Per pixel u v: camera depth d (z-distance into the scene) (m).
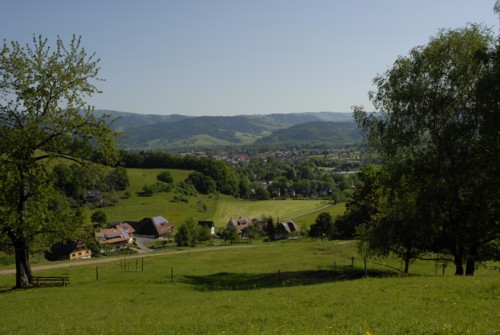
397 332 15.20
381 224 44.25
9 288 42.25
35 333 21.11
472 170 37.81
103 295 37.06
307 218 171.38
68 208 42.50
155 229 155.50
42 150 39.97
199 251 86.81
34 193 39.88
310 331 16.44
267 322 19.80
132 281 47.62
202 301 30.42
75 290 40.19
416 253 45.72
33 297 35.88
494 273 43.22
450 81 38.66
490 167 36.66
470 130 38.28
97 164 41.66
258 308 24.48
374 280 34.84
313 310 22.30
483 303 21.03
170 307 28.53
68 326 22.83
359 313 20.31
